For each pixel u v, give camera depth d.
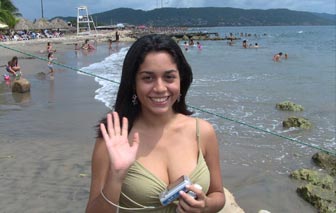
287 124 3.93
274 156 3.05
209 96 5.50
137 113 0.94
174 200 0.82
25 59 10.87
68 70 8.45
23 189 2.23
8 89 5.94
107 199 0.79
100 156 0.86
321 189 2.33
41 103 4.84
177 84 0.91
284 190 2.41
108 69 8.68
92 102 4.86
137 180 0.85
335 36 34.91
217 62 10.87
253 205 2.22
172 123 0.93
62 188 2.26
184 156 0.90
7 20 21.34
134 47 0.90
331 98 5.47
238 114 4.44
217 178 0.96
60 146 3.05
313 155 3.01
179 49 0.92
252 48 18.03
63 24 31.48
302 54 13.93
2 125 3.70
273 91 6.02
